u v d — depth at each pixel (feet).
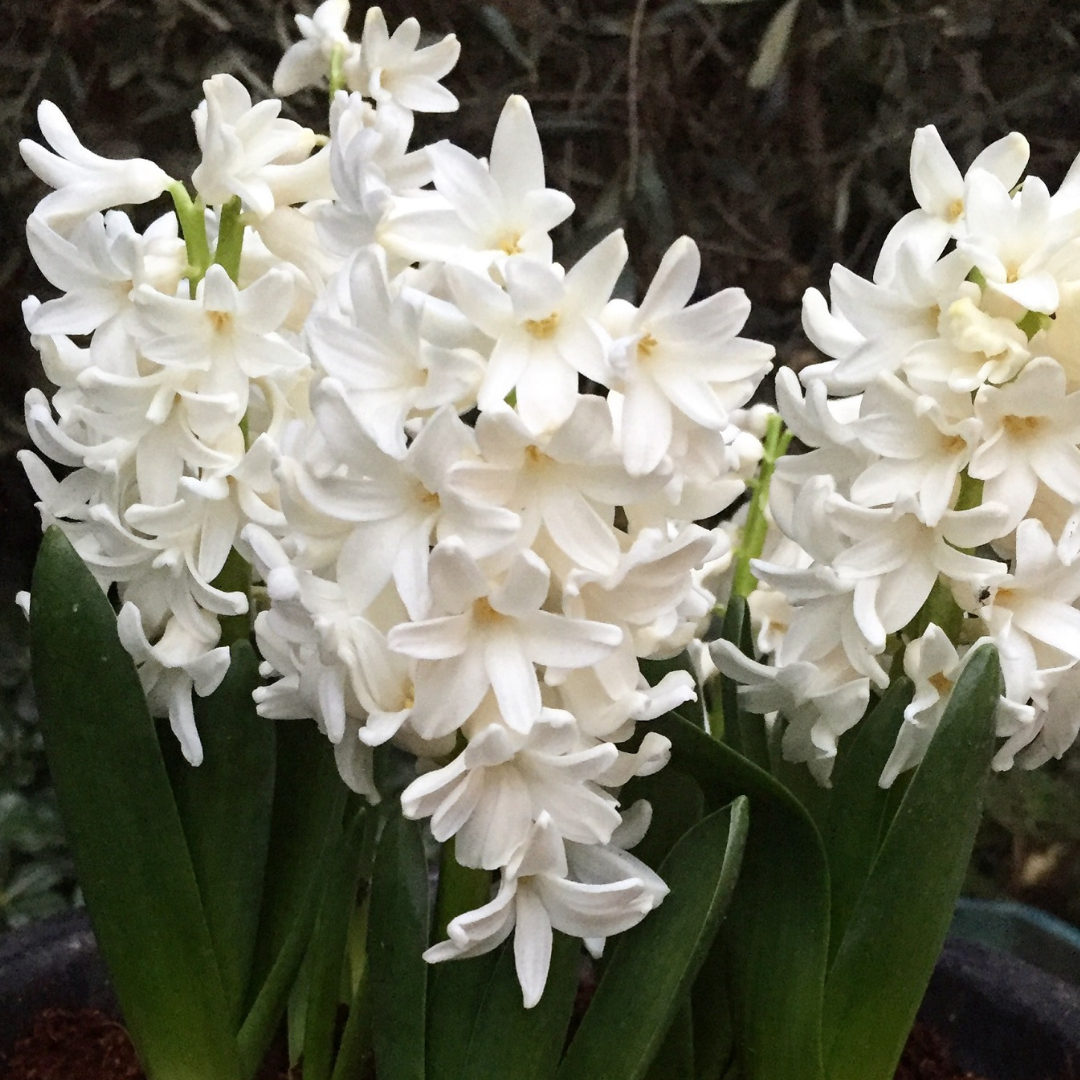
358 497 0.90
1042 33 2.00
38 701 1.03
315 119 1.91
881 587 1.03
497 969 1.03
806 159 2.06
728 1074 1.19
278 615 0.93
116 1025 1.31
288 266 1.05
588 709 0.95
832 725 1.08
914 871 1.02
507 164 0.91
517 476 0.89
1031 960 1.63
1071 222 0.97
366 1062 1.15
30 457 1.09
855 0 1.99
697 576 1.17
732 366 0.88
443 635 0.89
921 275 0.99
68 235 1.07
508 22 1.94
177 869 1.06
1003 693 1.01
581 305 0.87
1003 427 0.99
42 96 1.83
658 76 2.00
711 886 0.99
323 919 1.11
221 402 1.02
